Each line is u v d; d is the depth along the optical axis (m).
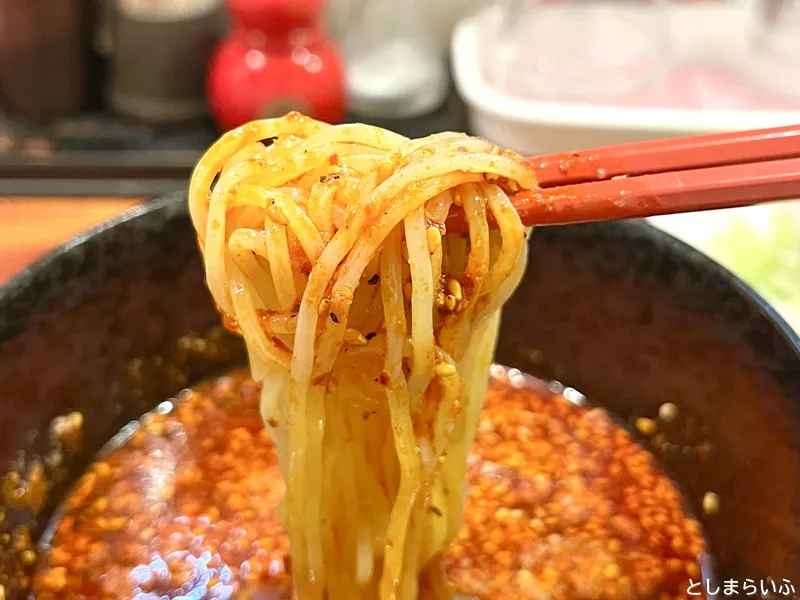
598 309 0.19
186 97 0.27
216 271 0.12
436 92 0.29
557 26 0.31
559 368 0.21
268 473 0.19
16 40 0.26
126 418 0.20
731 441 0.16
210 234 0.12
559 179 0.12
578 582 0.16
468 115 0.29
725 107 0.27
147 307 0.19
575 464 0.19
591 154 0.13
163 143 0.27
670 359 0.18
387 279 0.12
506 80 0.28
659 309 0.18
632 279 0.18
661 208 0.12
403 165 0.11
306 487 0.13
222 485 0.18
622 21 0.31
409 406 0.12
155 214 0.18
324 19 0.28
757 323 0.15
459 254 0.12
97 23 0.28
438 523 0.14
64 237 0.23
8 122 0.27
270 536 0.17
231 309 0.12
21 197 0.24
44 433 0.17
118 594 0.16
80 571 0.17
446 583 0.16
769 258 0.22
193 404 0.20
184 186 0.25
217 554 0.17
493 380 0.21
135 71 0.27
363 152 0.13
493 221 0.12
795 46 0.29
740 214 0.23
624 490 0.18
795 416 0.14
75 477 0.19
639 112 0.26
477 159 0.11
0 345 0.15
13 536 0.16
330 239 0.11
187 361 0.20
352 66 0.29
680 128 0.26
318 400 0.13
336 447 0.14
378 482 0.14
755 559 0.15
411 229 0.11
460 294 0.12
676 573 0.17
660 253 0.17
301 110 0.26
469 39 0.30
